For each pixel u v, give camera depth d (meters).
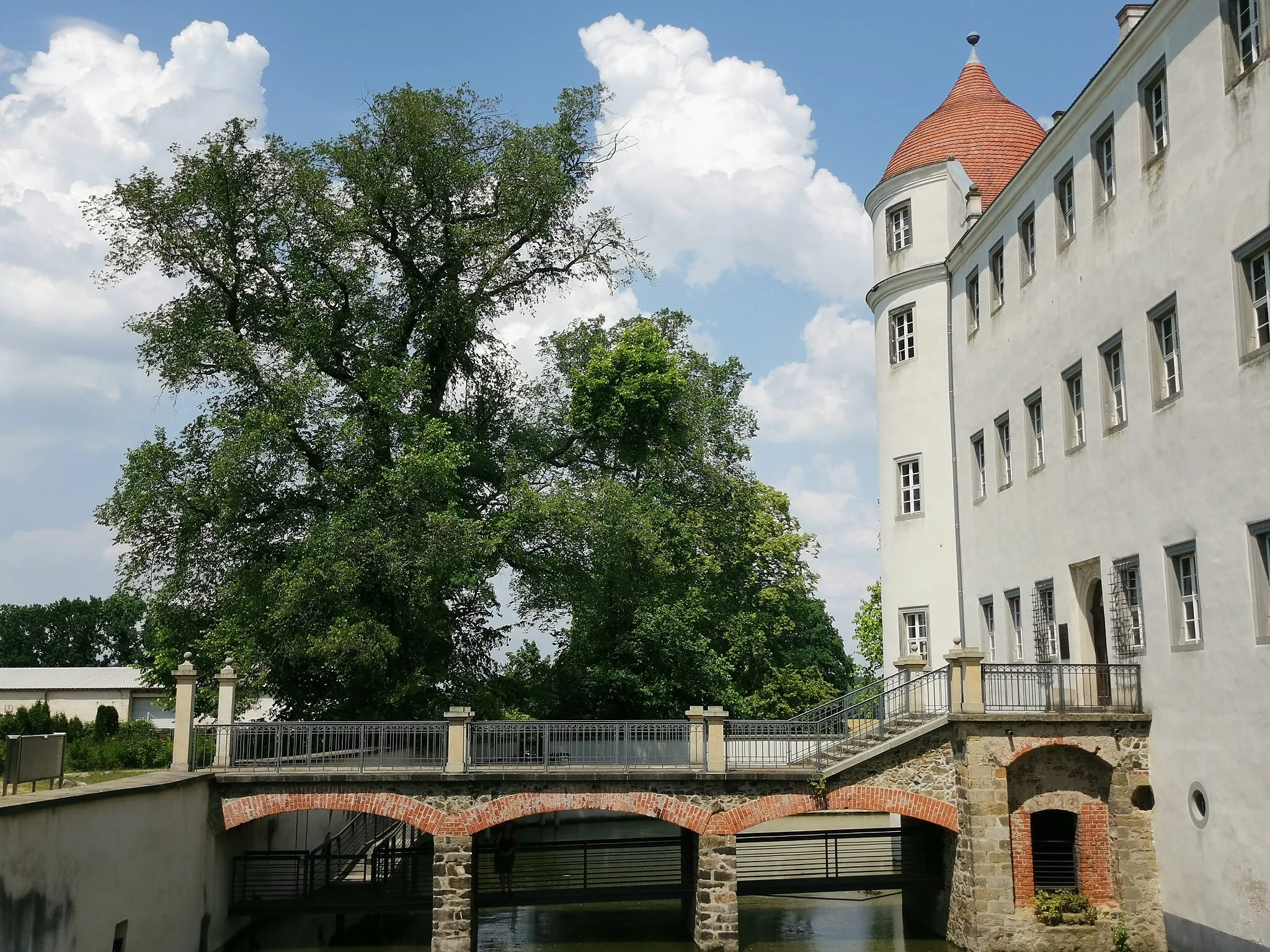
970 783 19.59
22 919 13.91
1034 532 23.86
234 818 21.19
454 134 28.38
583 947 21.89
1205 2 17.42
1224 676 16.92
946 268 29.47
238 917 22.41
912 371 29.95
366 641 25.05
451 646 29.61
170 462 26.64
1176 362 18.56
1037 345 23.77
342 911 21.80
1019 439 24.70
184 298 28.28
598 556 27.78
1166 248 18.58
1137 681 19.69
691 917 22.42
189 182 27.33
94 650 86.56
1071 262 22.20
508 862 23.56
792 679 46.16
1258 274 16.42
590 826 44.66
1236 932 16.62
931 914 22.58
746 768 21.22
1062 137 22.50
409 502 25.86
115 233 27.47
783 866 29.28
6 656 83.44
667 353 32.03
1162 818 18.89
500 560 28.58
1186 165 17.94
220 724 21.77
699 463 37.09
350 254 28.44
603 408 31.12
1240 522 16.48
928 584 28.95
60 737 17.38
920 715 22.66
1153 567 19.05
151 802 18.16
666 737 21.94
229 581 27.38
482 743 21.73
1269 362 15.79
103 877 16.34
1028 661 24.09
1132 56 19.61
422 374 27.17
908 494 29.94
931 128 32.09
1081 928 19.22
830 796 21.03
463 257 28.44
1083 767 20.03
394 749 22.00
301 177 27.27
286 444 26.17
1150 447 19.09
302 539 26.44
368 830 33.38
